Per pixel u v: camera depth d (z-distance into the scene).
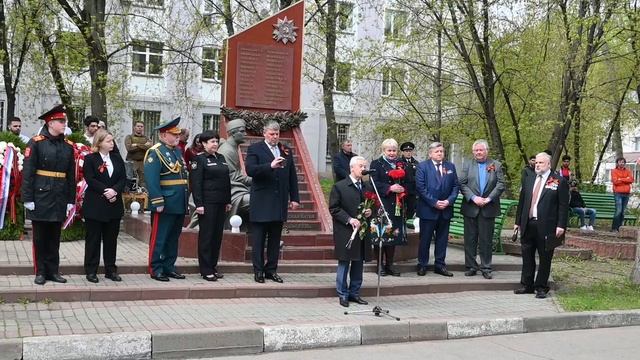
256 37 11.86
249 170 8.30
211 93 30.19
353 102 28.83
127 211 13.12
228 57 11.70
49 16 17.52
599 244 13.52
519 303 8.68
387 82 22.20
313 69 24.97
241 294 8.01
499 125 20.81
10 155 10.12
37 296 7.17
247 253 9.53
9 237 10.53
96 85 16.67
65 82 19.64
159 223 8.20
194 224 9.90
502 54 18.36
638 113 23.23
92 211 7.84
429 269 10.32
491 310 8.13
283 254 9.79
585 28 15.77
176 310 7.17
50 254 7.75
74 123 18.05
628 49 18.88
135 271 8.59
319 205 11.07
